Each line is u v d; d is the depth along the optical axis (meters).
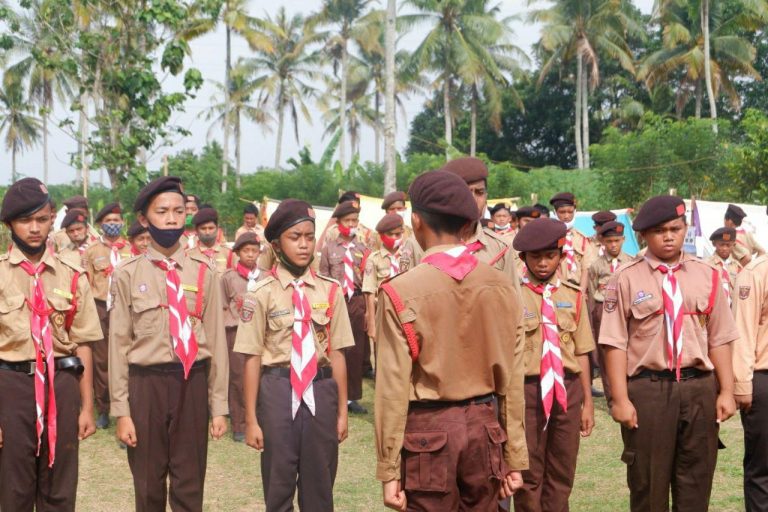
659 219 4.46
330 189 33.28
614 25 39.06
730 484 6.44
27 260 4.37
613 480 6.64
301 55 49.03
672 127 30.58
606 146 31.08
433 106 49.75
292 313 4.71
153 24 17.00
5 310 4.28
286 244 4.73
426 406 3.29
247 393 4.68
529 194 32.31
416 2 38.16
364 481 6.72
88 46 16.36
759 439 4.88
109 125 16.73
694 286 4.48
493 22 37.94
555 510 5.00
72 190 46.69
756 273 4.80
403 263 4.71
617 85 46.19
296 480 4.68
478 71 38.50
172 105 16.36
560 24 39.34
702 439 4.48
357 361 9.16
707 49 34.59
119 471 7.09
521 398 3.42
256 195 33.59
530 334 4.95
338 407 4.83
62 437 4.43
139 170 16.62
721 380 4.52
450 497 3.21
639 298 4.51
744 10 35.56
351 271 9.15
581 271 9.14
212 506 6.16
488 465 3.28
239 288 8.15
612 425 8.47
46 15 16.69
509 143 49.12
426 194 3.37
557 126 47.22
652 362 4.47
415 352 3.24
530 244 4.90
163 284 4.75
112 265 8.62
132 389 4.71
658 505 4.54
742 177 23.00
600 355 8.50
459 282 3.29
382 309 3.28
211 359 4.88
